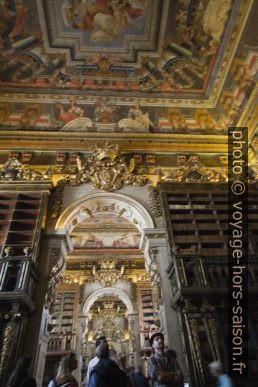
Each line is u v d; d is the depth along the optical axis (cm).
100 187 972
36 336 671
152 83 1109
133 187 993
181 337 664
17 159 1023
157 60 1033
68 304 1486
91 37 962
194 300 674
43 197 907
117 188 979
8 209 874
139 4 868
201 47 968
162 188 959
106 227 1490
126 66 1055
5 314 636
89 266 1587
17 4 840
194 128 1176
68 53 1000
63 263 864
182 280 692
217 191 960
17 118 1117
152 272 836
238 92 1034
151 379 381
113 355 451
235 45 920
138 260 1623
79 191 969
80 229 1481
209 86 1095
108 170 1005
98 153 1038
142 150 1109
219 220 874
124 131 1159
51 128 1131
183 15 887
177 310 710
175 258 732
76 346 1366
